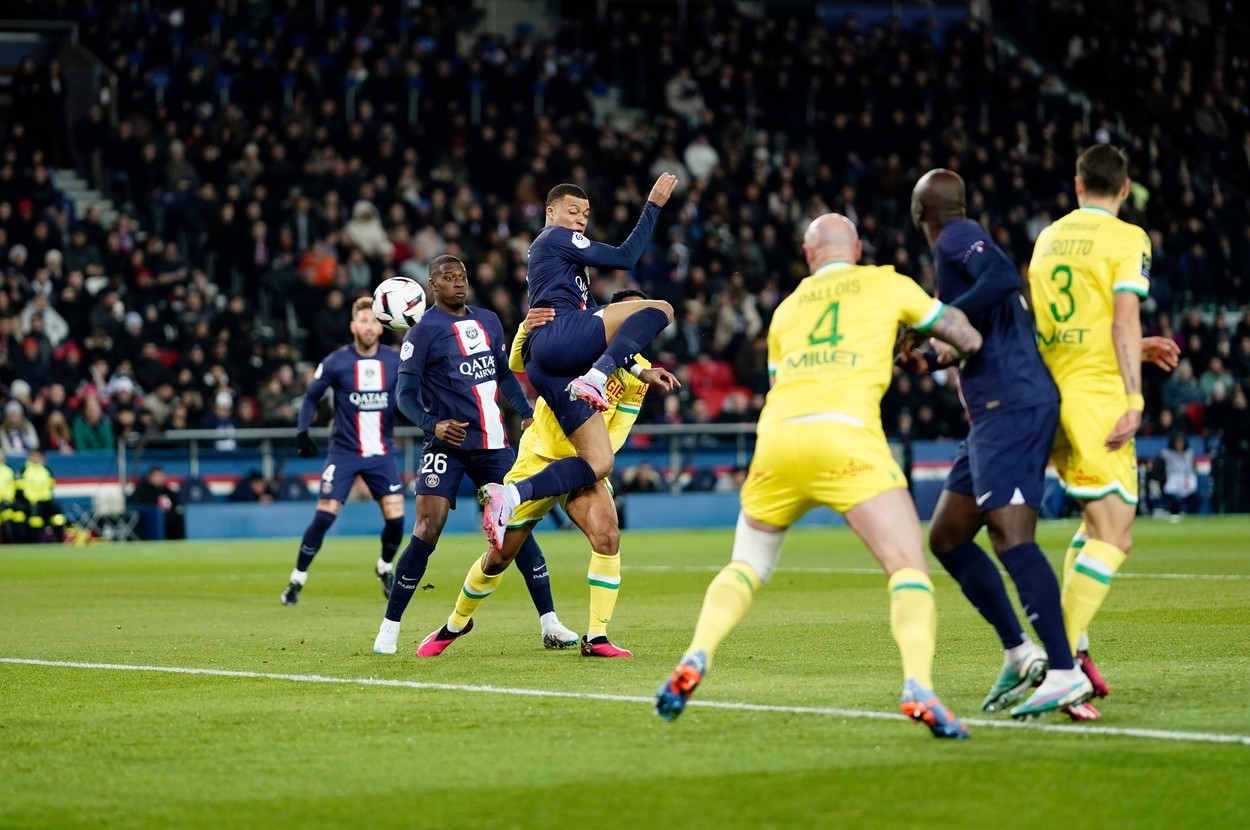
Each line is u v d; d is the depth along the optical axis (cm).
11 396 6250
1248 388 7694
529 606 3119
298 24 8388
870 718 1580
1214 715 1572
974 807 1191
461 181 7994
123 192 7550
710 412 7356
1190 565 4012
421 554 2289
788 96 9131
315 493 6588
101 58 8050
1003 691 1599
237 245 7138
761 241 8025
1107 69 9662
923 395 7256
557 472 2055
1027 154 9212
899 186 8575
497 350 2388
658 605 3111
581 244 2172
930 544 1681
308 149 7538
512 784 1295
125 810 1227
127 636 2588
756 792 1250
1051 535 5697
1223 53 9956
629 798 1237
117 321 6544
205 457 6469
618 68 9306
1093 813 1169
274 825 1173
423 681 1942
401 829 1154
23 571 4488
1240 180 9644
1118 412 1634
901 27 9912
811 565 4275
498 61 8631
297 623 2825
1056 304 1669
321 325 6756
